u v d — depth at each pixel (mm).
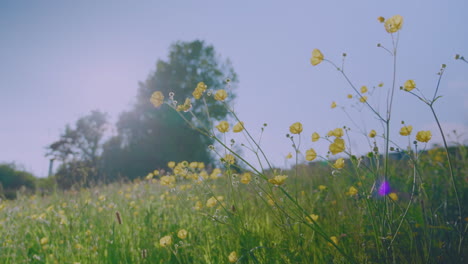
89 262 2365
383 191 1722
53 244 2785
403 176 3449
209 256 2143
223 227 2398
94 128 27391
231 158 1982
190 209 2934
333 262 1899
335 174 1806
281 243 2023
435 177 3480
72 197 4832
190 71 26875
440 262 1795
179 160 23875
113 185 6223
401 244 1922
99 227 3143
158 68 28016
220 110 24641
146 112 26609
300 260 1876
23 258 2545
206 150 24047
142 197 4723
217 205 2486
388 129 1676
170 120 25000
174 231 2783
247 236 2000
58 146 26312
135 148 24984
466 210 2432
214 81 26047
